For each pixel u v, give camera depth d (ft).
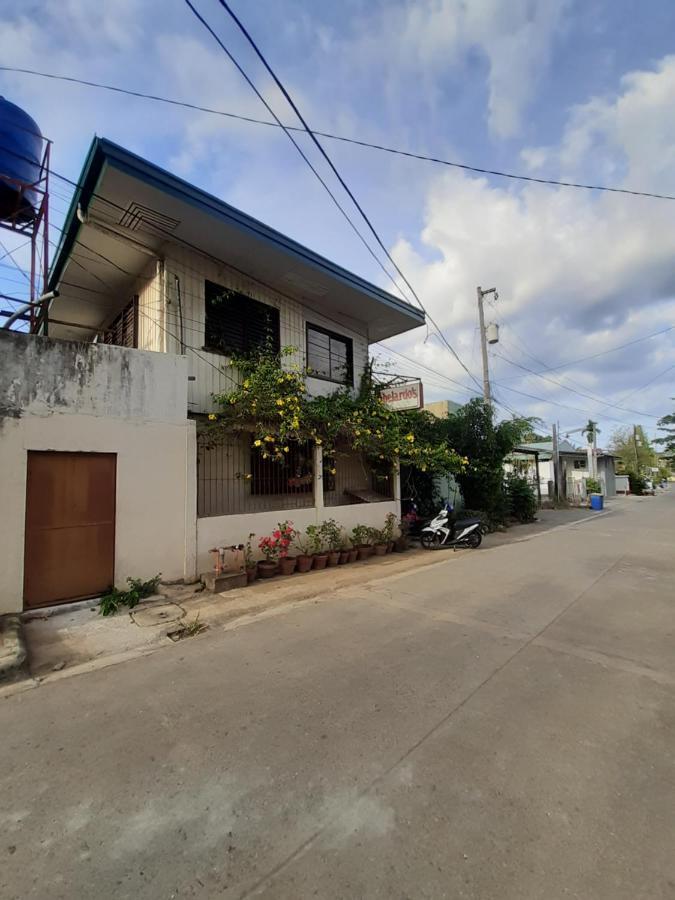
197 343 28.91
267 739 9.77
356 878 6.28
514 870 6.37
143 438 21.62
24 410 18.52
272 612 19.11
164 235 27.12
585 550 34.40
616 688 11.93
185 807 7.79
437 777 8.41
